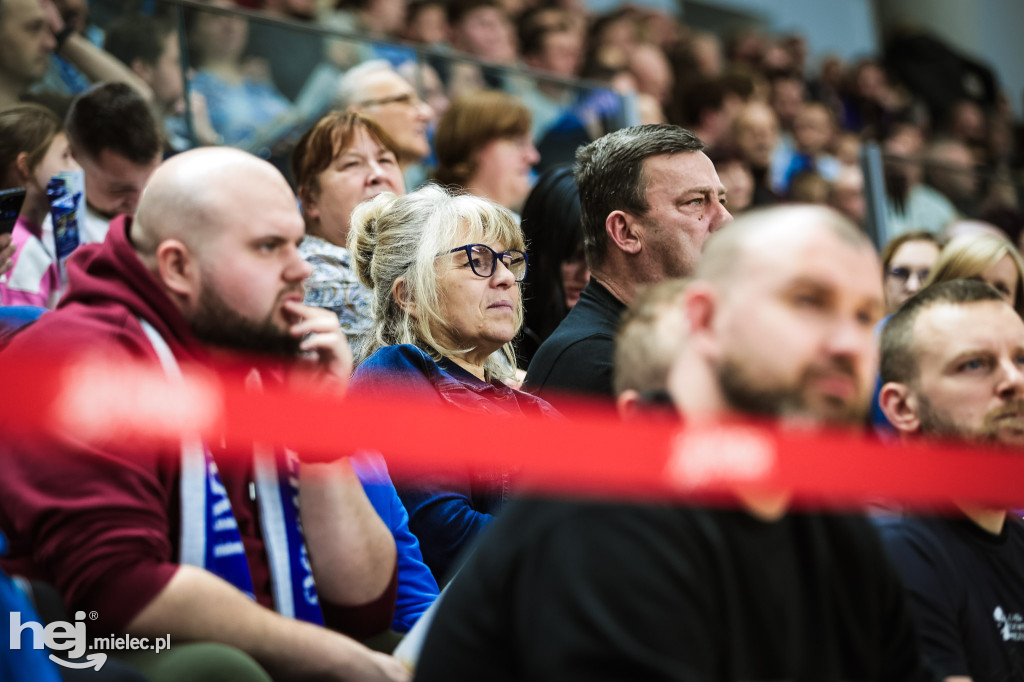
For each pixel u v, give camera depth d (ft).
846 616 9.75
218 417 11.76
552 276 20.44
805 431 9.24
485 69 24.48
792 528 9.59
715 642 8.62
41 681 9.66
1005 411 13.84
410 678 11.59
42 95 18.06
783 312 8.95
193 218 11.79
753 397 9.02
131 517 10.74
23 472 10.79
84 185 17.93
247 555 11.93
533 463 11.37
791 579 9.32
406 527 14.21
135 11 19.45
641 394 9.57
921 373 14.08
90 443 10.87
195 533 11.21
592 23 40.57
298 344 12.21
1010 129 53.36
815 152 40.55
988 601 13.24
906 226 29.25
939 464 13.74
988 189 30.76
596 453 9.61
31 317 13.71
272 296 11.99
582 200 18.26
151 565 10.60
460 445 13.66
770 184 32.96
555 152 25.00
